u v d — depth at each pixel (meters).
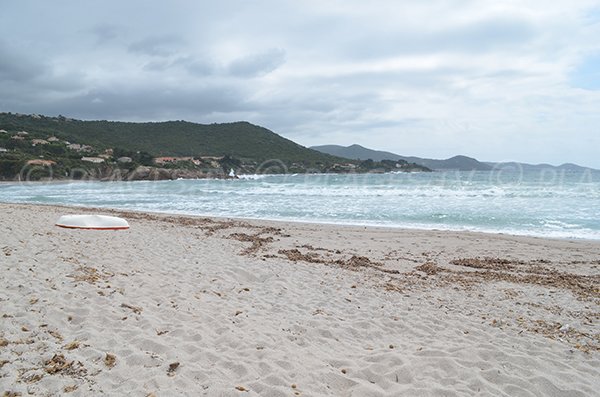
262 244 12.26
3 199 32.00
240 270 8.48
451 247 12.34
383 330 5.82
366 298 7.24
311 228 15.74
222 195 32.88
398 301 7.14
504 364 4.81
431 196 27.36
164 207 25.22
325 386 4.11
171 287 6.86
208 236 13.30
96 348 4.36
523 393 4.20
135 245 10.38
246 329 5.36
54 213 17.02
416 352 5.04
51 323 4.88
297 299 6.97
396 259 10.77
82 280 6.60
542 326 6.12
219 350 4.68
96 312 5.32
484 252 11.68
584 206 20.67
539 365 4.80
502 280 8.80
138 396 3.58
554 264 10.34
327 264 9.89
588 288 8.17
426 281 8.62
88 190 42.97
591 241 13.15
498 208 20.97
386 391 4.12
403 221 18.02
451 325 6.07
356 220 18.59
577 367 4.80
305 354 4.79
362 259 10.52
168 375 3.98
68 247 9.14
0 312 4.95
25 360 3.96
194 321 5.46
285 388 3.93
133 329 4.93
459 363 4.74
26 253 8.09
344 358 4.80
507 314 6.61
